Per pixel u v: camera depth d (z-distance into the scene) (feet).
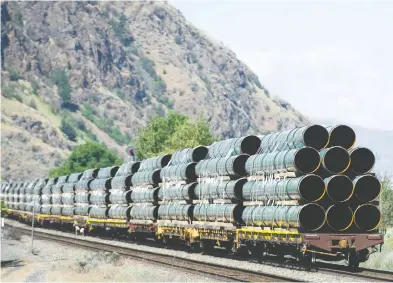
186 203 205.98
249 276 136.87
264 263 165.07
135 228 249.14
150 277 139.33
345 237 149.59
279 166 157.38
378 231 155.12
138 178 249.75
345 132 157.79
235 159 177.17
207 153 206.28
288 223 150.51
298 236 148.87
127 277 139.23
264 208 161.27
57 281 141.38
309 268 148.66
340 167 153.07
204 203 193.98
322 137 157.07
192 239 199.41
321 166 153.28
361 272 145.18
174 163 225.56
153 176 234.79
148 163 251.60
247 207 170.40
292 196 150.71
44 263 183.21
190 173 205.67
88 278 141.38
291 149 157.48
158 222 226.17
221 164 183.21
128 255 189.88
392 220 244.42
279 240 155.74
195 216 196.44
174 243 223.92
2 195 541.75
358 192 153.69
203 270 147.13
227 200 179.93
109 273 145.89
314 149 152.35
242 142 180.65
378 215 153.99
